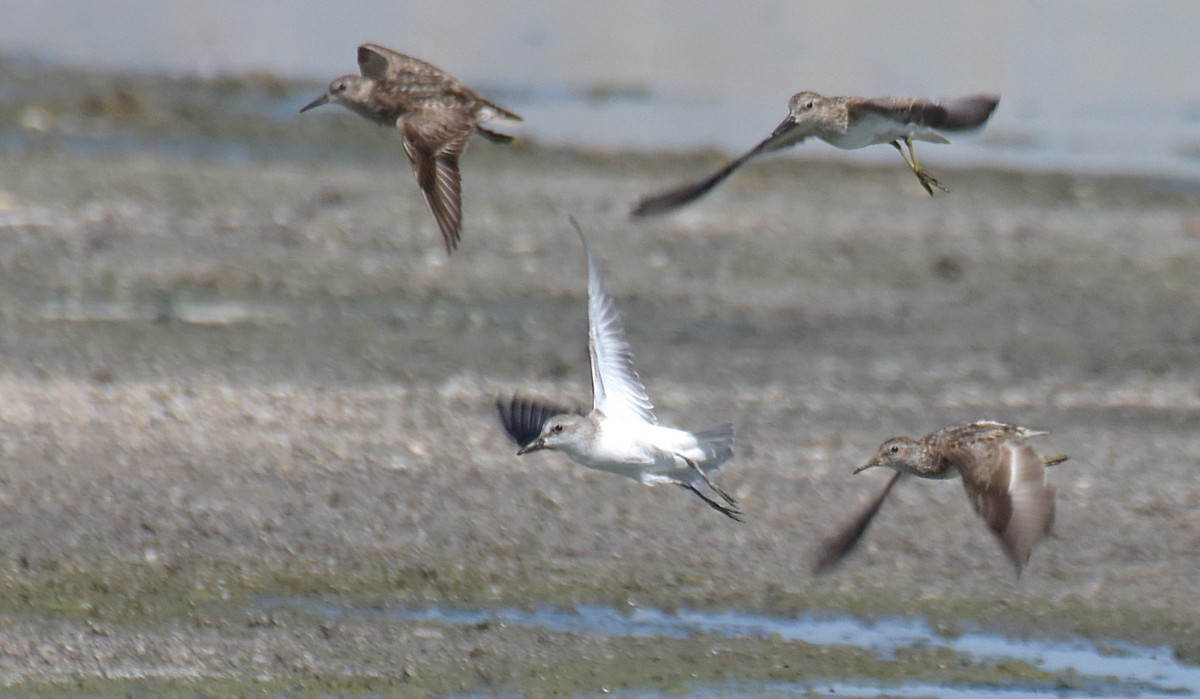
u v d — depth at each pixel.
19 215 22.41
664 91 35.28
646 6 46.16
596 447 10.59
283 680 11.77
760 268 22.75
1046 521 9.20
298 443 15.83
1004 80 37.62
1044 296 22.41
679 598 13.44
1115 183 28.67
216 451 15.48
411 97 11.31
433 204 10.52
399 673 11.95
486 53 38.22
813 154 29.23
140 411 16.27
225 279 20.88
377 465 15.46
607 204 25.16
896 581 13.88
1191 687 12.27
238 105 30.50
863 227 24.91
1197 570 14.26
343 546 13.91
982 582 13.91
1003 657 12.69
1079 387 18.98
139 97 29.83
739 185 26.94
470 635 12.61
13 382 16.77
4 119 27.83
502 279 21.66
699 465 10.65
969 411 17.98
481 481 15.27
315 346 18.80
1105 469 16.30
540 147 28.73
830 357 19.56
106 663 11.85
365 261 21.91
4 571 13.07
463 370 18.36
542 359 18.92
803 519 14.88
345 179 25.62
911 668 12.42
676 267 22.53
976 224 25.55
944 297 22.14
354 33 39.59
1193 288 23.17
